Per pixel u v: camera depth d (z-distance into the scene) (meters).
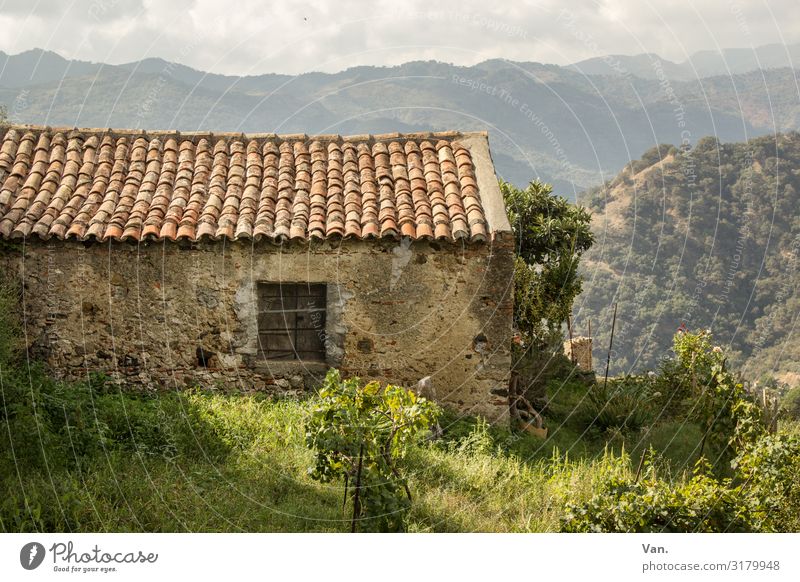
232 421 9.75
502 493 8.66
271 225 11.14
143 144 12.75
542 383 13.45
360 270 11.17
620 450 11.66
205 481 8.18
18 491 7.36
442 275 11.19
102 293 11.11
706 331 14.72
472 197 11.70
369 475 7.25
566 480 8.68
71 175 11.98
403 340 11.28
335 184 12.05
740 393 10.67
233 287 11.16
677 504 7.38
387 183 12.05
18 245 10.96
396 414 7.35
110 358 11.23
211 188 11.88
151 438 9.01
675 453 11.50
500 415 11.38
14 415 8.81
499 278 11.18
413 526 7.38
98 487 7.57
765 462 8.29
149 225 10.98
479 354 11.32
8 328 10.40
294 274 11.15
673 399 14.19
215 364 11.29
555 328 14.38
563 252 15.33
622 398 13.66
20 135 12.78
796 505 7.83
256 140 12.98
